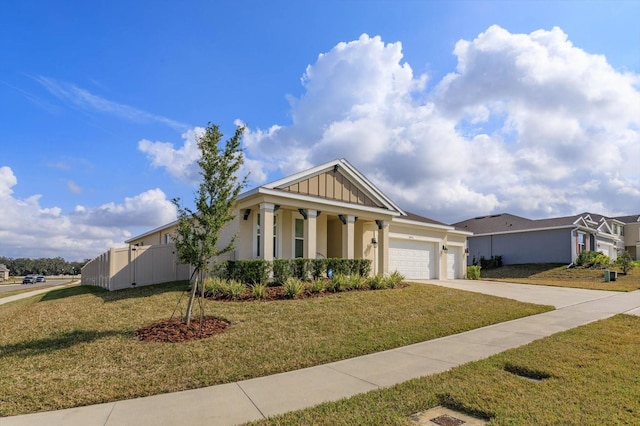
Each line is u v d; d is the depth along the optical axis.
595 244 33.34
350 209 16.78
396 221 20.20
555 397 4.69
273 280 13.45
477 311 10.98
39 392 5.25
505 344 7.56
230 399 5.00
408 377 5.70
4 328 9.07
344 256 16.66
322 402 4.80
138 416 4.53
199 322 8.54
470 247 35.97
